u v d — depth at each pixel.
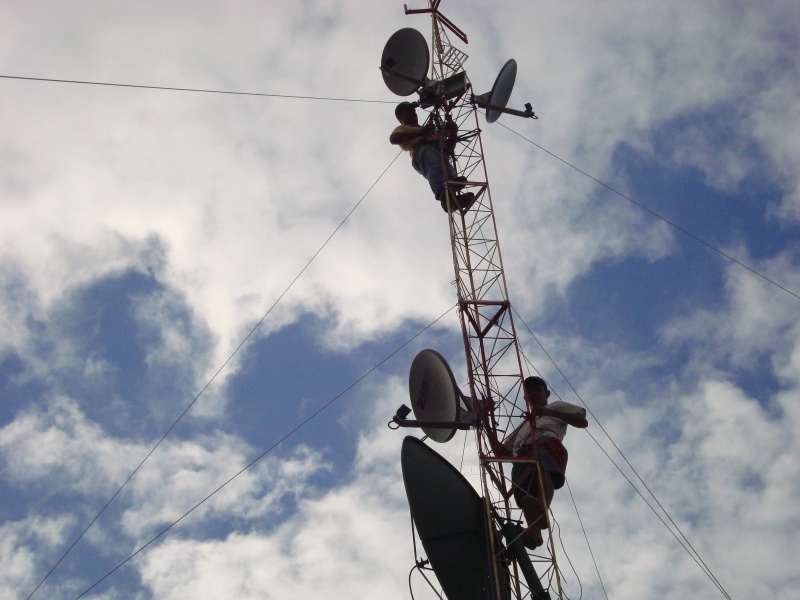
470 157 20.73
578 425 14.73
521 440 14.88
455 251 19.08
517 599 13.21
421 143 20.89
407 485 13.30
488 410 15.26
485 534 13.33
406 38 21.89
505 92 21.70
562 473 14.33
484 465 14.40
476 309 17.88
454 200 19.94
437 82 21.47
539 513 13.89
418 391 15.80
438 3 24.00
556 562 13.64
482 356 17.28
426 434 15.77
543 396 15.23
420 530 13.13
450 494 13.48
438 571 13.02
